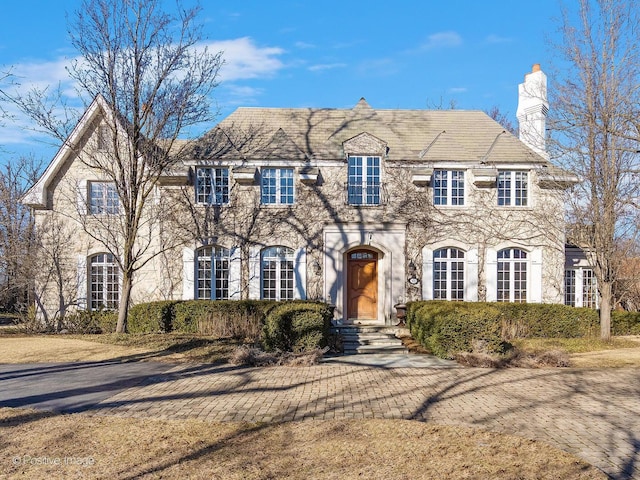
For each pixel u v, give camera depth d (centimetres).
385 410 944
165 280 2102
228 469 666
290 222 2106
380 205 2103
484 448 738
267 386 1145
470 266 2105
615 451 735
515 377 1244
